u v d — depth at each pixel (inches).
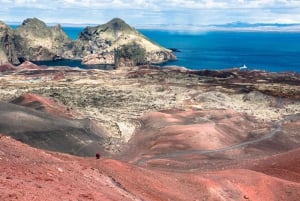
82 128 5841.5
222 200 2637.8
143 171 2613.2
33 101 7401.6
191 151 5329.7
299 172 3383.4
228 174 2955.2
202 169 4136.3
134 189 2190.0
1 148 1781.5
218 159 4940.9
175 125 6387.8
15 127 5064.0
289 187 2864.2
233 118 7229.3
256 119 7568.9
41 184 1423.5
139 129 6727.4
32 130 5152.6
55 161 2004.2
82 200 1401.3
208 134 5885.8
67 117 6934.1
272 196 2800.2
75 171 1947.6
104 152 5364.2
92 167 2246.6
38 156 1959.9
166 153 5236.2
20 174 1472.7
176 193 2477.9
